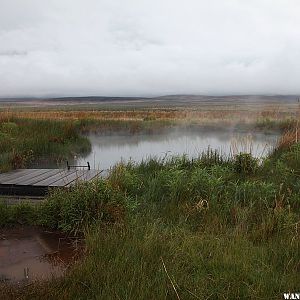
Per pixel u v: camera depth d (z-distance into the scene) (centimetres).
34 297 336
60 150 1369
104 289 337
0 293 346
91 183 575
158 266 376
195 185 641
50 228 534
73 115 3156
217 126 2323
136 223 494
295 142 1038
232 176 746
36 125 1695
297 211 569
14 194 697
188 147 1522
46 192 683
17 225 545
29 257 446
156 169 834
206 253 414
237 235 457
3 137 1320
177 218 545
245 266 380
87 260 391
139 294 328
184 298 329
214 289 343
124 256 395
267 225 487
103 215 523
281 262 401
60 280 363
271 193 621
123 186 671
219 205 575
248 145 1276
